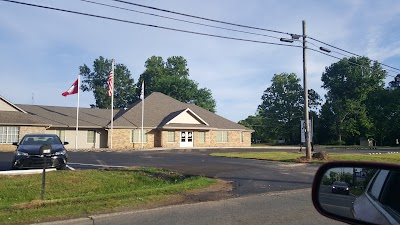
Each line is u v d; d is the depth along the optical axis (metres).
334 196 2.98
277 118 83.12
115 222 7.42
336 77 76.69
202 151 35.84
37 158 15.25
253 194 10.88
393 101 64.06
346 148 51.81
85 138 42.53
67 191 12.62
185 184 12.42
